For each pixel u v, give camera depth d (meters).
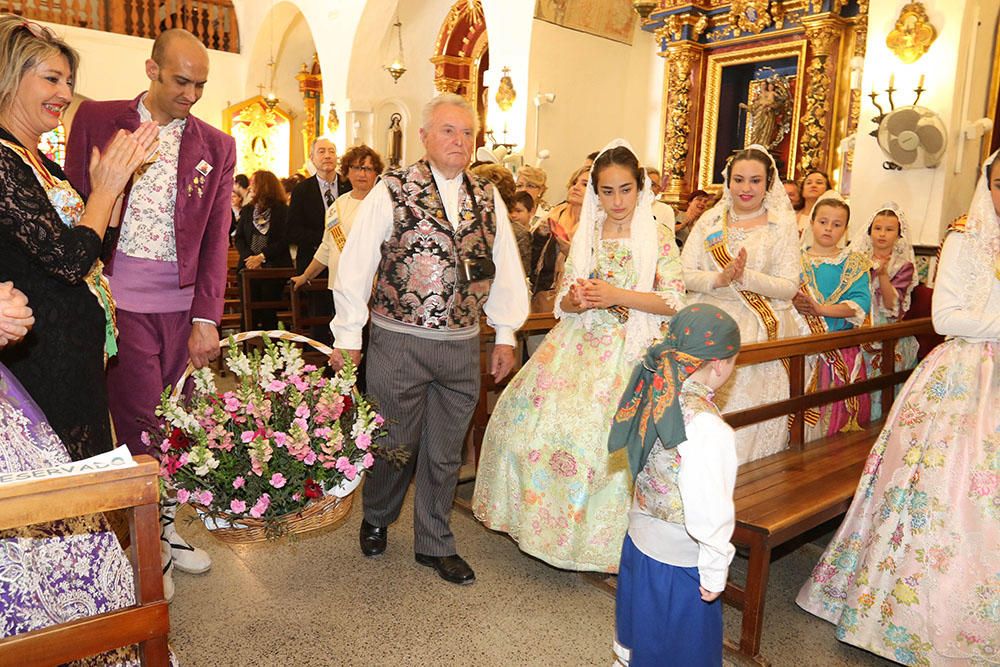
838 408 3.56
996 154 2.34
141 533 1.27
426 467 2.84
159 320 2.55
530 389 2.92
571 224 4.27
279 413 2.21
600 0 8.98
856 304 3.68
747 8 8.06
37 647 1.19
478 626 2.52
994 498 2.21
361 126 12.32
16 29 1.73
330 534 3.19
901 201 5.95
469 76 12.12
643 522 1.89
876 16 6.04
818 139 7.58
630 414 1.85
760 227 3.25
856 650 2.46
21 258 1.75
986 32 5.82
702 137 8.69
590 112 9.29
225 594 2.66
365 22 11.60
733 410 3.13
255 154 15.17
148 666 1.31
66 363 1.83
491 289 2.88
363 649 2.36
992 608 2.16
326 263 4.97
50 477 1.17
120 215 2.22
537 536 2.80
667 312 2.71
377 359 2.69
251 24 14.67
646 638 1.87
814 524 2.47
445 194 2.63
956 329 2.37
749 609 2.34
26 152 1.73
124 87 13.59
